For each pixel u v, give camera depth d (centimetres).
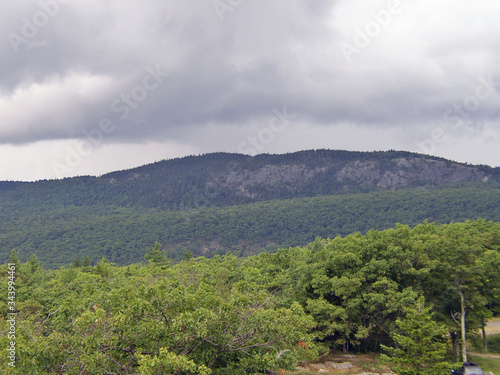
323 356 4828
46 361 1856
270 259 6544
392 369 3225
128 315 1928
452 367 3028
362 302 4547
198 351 1967
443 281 4700
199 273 5975
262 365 1989
